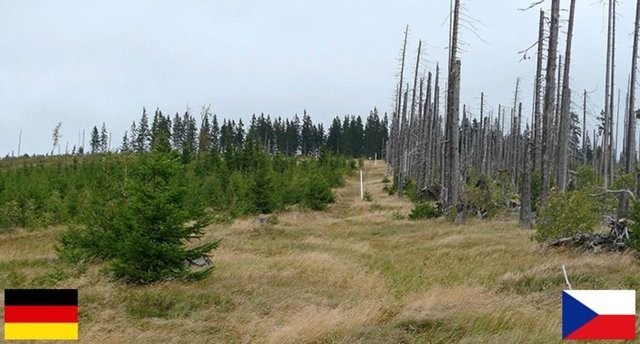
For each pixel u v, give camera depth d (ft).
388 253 56.08
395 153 198.70
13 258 59.67
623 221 49.55
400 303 31.99
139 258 38.91
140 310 32.55
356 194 160.76
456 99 89.71
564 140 85.10
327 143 392.06
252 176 120.57
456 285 38.04
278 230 78.64
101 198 52.65
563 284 36.91
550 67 70.28
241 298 35.19
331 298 35.91
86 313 31.35
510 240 58.70
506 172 119.65
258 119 388.37
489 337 23.73
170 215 39.22
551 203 52.34
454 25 88.69
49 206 102.78
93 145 396.78
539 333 23.94
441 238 64.64
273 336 25.75
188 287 37.78
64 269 44.96
